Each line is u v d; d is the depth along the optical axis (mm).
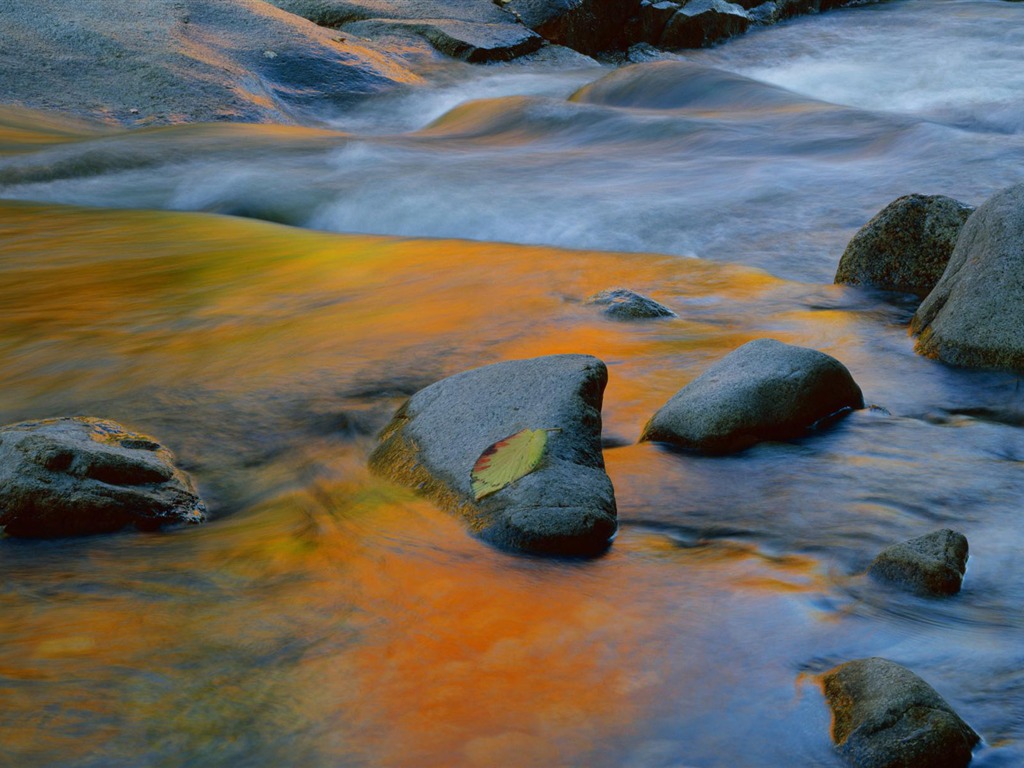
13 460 3125
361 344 4906
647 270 6152
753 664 2230
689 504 3098
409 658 2260
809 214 7441
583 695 2125
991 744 1949
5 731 1990
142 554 2875
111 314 5613
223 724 2023
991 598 2512
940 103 15727
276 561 2787
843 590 2551
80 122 11703
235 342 5031
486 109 12242
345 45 15703
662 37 20281
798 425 3645
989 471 3316
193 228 7914
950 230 5438
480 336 4949
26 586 2666
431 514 3043
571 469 3023
